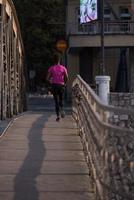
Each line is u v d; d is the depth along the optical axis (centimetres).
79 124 1889
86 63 6106
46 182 1242
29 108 4828
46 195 1137
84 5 5566
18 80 2995
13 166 1392
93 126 1097
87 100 1376
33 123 2175
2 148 1617
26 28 8444
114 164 905
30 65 8619
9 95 2498
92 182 1198
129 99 2778
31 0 8450
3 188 1186
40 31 8388
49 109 4538
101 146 935
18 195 1133
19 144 1683
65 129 2012
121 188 909
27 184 1221
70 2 6062
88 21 5497
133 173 904
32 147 1639
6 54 2425
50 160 1470
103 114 912
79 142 1739
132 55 5853
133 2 6000
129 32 5581
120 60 5962
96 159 1048
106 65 6194
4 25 2364
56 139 1784
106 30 5650
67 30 6062
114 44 5575
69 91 5969
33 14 8444
